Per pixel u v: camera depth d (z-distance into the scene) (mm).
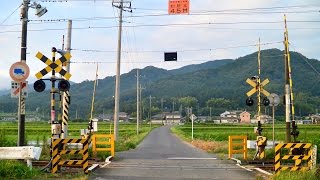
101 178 13758
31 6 19375
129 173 15102
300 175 12547
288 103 22656
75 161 14492
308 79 185125
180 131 77250
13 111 167125
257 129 20594
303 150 16656
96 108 167375
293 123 20875
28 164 14367
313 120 130750
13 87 17656
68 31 26594
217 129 84562
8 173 12805
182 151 29141
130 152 27578
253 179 13789
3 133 21359
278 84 169750
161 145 39344
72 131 63531
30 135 50812
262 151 19781
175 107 193500
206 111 184750
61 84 15328
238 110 179375
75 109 172125
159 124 161250
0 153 14281
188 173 15258
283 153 19422
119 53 35906
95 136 20984
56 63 15359
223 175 14789
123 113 168750
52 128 15344
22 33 18953
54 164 14359
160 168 16766
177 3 25703
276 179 12859
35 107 180500
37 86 15297
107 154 21781
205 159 21391
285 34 22750
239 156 22656
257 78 20875
